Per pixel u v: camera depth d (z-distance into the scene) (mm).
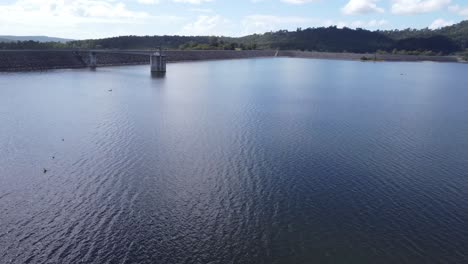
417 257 41500
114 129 84062
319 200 52875
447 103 128375
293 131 85750
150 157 67312
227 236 44438
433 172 63281
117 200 51906
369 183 58500
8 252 40969
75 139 76312
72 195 53062
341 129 89062
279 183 57719
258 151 71375
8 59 183125
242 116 100125
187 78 184875
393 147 76062
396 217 48969
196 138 78688
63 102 111625
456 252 42438
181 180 58188
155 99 122125
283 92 145750
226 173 61000
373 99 134000
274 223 47094
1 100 111188
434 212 50406
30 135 78250
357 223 47500
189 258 40719
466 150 75062
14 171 60438
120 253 41250
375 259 41125
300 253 41844
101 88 141000
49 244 42406
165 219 47562
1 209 49094
